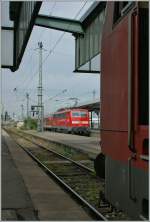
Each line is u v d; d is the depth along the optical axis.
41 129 80.44
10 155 26.95
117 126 7.61
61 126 73.69
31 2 17.02
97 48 27.80
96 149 31.08
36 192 12.94
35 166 20.75
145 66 6.65
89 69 31.09
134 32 6.74
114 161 7.99
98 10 27.30
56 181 15.77
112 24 8.18
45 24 30.00
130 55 6.77
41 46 68.19
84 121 65.25
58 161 24.05
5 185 14.28
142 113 6.57
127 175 7.05
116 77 7.73
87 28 30.25
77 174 18.02
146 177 6.08
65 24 30.36
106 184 8.71
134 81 6.71
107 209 9.89
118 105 7.56
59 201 11.49
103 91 8.80
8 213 9.87
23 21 21.89
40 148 36.28
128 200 7.02
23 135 69.56
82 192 13.38
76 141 43.75
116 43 7.79
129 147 6.66
